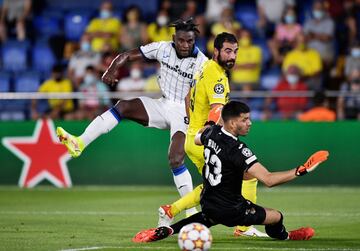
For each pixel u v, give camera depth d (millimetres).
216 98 25312
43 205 37344
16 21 57812
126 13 56344
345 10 56000
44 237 26266
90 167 46438
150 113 29500
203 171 23656
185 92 29297
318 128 45625
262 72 53125
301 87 49312
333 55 53625
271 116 46812
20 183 46500
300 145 45594
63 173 46438
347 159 45656
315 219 31812
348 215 33188
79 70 52406
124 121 46438
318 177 46031
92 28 54406
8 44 56719
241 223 23484
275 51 53719
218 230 28062
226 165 23000
